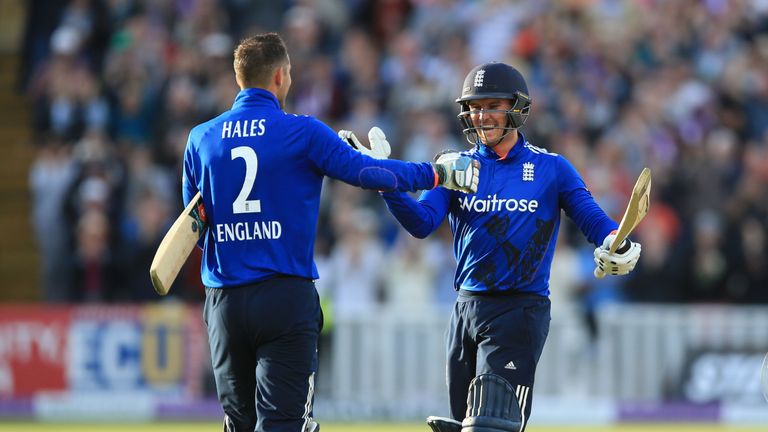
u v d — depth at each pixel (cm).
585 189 1983
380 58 5275
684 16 5412
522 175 1969
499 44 5178
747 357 4141
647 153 4825
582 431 3884
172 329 4216
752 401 4138
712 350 4153
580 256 4391
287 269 1830
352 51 5106
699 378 4153
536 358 1952
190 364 4209
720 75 5244
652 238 4422
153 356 4216
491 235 1953
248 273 1827
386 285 4359
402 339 4197
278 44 1892
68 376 4222
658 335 4169
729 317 4156
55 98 5072
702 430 3931
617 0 5444
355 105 4981
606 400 4156
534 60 5125
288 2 5469
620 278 4406
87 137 4856
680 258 4481
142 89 5022
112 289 4641
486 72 1964
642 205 1805
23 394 4225
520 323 1938
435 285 4350
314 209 1858
